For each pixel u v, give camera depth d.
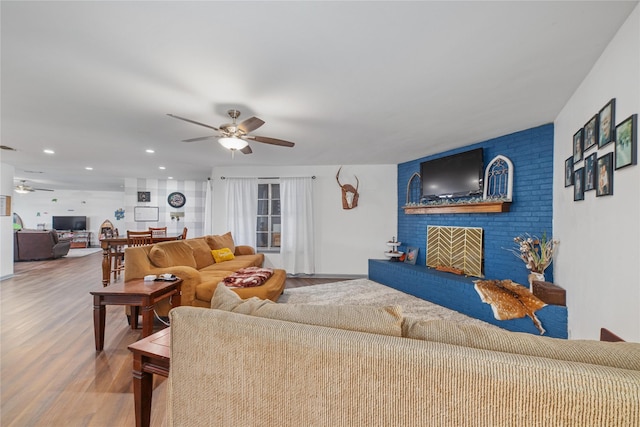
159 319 2.96
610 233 1.70
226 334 1.00
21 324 2.97
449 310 3.51
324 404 0.89
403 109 2.68
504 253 3.46
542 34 1.59
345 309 1.05
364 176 5.50
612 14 1.44
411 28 1.54
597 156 1.88
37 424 1.56
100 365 2.16
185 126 3.14
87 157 4.85
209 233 7.16
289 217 5.59
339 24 1.51
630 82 1.46
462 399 0.76
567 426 0.69
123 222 10.90
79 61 1.87
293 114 2.81
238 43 1.68
